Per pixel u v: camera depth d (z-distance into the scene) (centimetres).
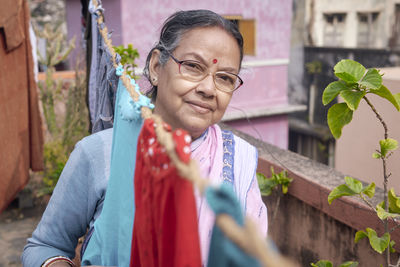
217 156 126
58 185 133
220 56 115
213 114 119
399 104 143
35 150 411
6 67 357
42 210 240
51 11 1390
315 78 1234
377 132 336
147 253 89
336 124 153
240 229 48
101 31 167
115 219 120
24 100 390
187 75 115
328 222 236
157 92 125
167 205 71
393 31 1180
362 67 147
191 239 62
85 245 132
